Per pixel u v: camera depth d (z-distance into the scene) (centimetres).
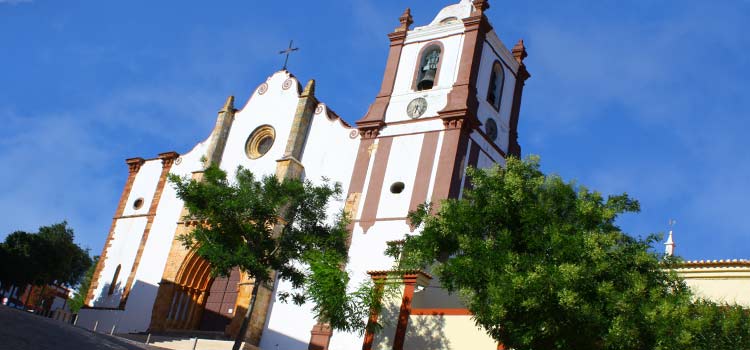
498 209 2486
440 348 2867
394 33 4641
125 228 5025
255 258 3175
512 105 4628
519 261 2311
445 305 3136
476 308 2344
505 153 4431
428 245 2638
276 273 4200
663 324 2122
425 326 2944
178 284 4541
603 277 2284
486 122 4312
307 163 4459
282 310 4084
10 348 2058
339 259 3216
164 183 5012
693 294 2448
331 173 4347
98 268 4984
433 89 4288
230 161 4766
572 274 2173
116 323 4662
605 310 2211
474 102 4181
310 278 3195
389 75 4506
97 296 4900
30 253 5806
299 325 3997
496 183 2562
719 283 2722
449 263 2462
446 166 3966
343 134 4425
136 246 4891
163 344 3816
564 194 2508
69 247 6153
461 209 2577
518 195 2464
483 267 2341
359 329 3075
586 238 2292
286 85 4772
